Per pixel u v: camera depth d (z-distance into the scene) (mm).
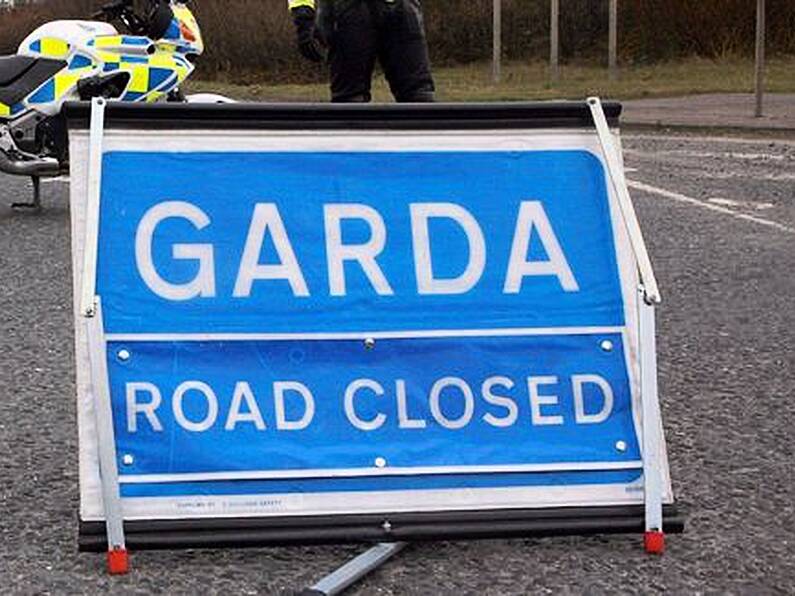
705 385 7594
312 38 10500
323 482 4918
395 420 5020
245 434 4938
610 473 5059
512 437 5047
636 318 5164
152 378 4922
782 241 12203
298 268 5078
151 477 4863
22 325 9000
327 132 5156
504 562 5035
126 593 4727
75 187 5016
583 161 5270
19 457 6207
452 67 41750
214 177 5086
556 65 33125
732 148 20375
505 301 5141
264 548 5059
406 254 5137
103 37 13266
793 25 39500
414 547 5145
